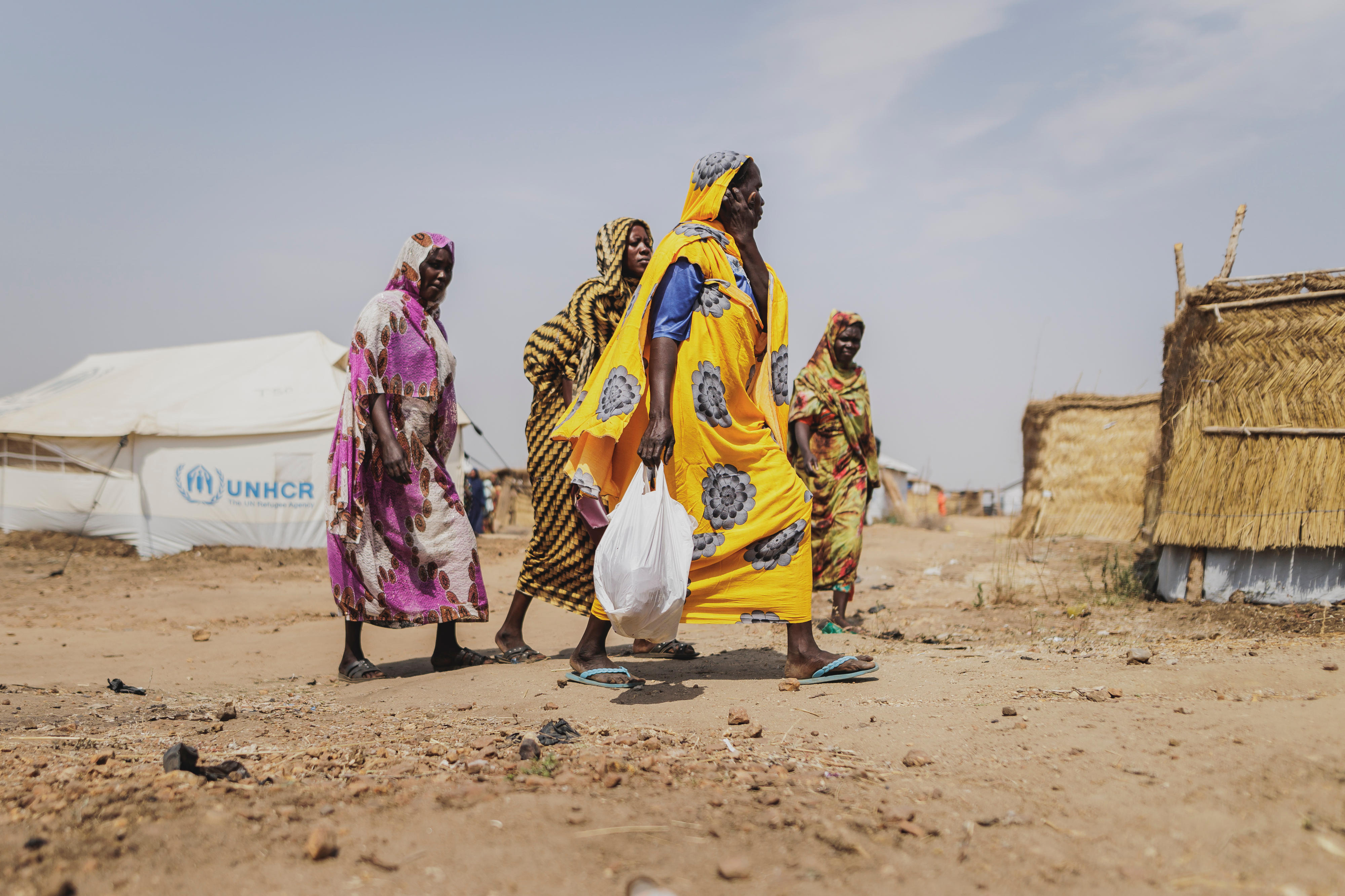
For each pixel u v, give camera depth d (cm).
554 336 521
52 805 236
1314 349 664
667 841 210
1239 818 216
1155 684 358
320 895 184
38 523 1720
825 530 675
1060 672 401
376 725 367
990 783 254
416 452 524
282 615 910
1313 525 645
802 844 210
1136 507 1722
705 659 510
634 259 510
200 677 542
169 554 1675
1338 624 588
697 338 379
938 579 1053
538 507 535
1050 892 189
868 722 330
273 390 1750
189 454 1686
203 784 256
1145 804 229
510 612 550
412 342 523
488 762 288
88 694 474
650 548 360
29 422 1711
